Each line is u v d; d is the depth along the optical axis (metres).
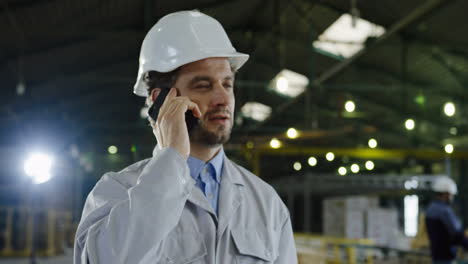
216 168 1.62
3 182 15.59
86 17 11.46
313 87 12.94
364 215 11.39
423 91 13.60
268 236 1.61
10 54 12.32
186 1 12.61
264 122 20.52
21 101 15.57
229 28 15.73
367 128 14.89
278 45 15.91
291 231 1.75
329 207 11.84
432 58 13.86
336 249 9.35
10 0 9.67
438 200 6.47
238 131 15.75
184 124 1.43
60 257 15.41
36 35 11.39
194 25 1.63
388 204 20.16
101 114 21.64
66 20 11.25
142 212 1.29
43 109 17.66
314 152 14.40
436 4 10.06
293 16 14.20
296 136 11.76
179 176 1.36
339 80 16.52
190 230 1.48
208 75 1.58
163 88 1.61
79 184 18.59
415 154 14.91
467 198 18.00
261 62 17.73
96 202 1.50
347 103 10.60
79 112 20.66
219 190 1.61
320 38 14.15
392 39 13.23
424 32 12.71
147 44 1.70
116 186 1.52
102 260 1.30
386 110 17.84
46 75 14.59
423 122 17.86
